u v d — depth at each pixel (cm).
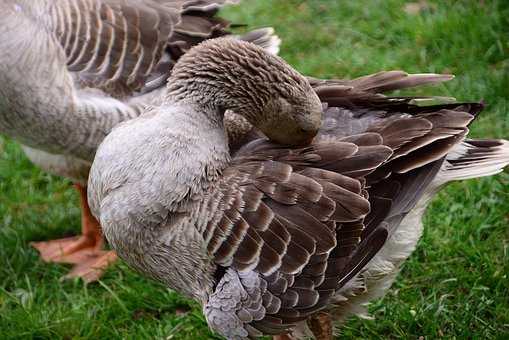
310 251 827
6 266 1179
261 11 1617
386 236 842
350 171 841
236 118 933
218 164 861
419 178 855
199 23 1167
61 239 1235
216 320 852
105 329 1066
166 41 1137
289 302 840
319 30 1570
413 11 1571
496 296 1056
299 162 856
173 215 848
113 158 859
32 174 1338
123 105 1103
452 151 898
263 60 863
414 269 1109
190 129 857
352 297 907
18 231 1234
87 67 1091
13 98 1054
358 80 954
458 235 1141
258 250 830
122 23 1119
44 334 1066
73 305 1102
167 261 868
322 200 830
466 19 1489
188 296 900
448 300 1059
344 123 918
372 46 1523
